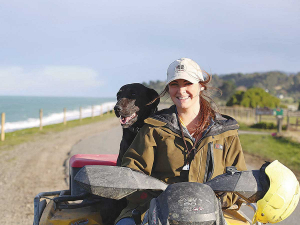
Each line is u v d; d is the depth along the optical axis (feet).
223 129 7.98
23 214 19.19
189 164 7.95
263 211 6.29
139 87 11.13
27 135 62.08
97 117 123.65
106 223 10.00
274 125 87.40
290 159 37.63
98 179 6.31
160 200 5.93
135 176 6.54
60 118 148.97
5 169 31.76
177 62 8.07
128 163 8.08
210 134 7.89
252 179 6.45
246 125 94.63
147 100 11.25
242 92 153.89
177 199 5.70
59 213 10.33
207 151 7.88
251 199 6.46
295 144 50.70
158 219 5.67
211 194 5.89
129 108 10.71
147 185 6.50
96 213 10.32
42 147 46.34
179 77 7.83
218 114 8.34
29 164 34.27
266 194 6.22
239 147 8.20
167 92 9.14
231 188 6.40
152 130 8.07
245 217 8.57
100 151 41.91
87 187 6.31
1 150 44.04
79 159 11.27
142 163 8.04
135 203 8.08
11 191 24.06
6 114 192.95
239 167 8.16
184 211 5.54
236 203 9.07
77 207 10.55
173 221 5.53
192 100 8.15
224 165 8.22
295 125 87.30
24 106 338.13
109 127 79.82
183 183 6.07
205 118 8.10
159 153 8.13
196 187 5.92
